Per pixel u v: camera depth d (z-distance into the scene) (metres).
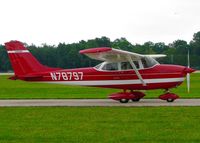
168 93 44.00
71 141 23.38
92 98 49.53
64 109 37.03
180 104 40.31
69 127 27.56
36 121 30.25
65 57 198.50
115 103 42.69
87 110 36.03
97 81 45.00
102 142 22.98
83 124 28.66
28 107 39.03
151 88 44.41
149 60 44.31
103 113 33.91
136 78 44.31
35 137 24.44
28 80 45.72
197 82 89.12
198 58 196.75
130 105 40.00
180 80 44.06
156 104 40.66
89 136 24.53
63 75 45.31
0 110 36.97
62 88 75.31
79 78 45.19
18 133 25.66
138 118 30.86
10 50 45.34
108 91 65.19
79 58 193.12
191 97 49.12
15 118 31.89
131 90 45.12
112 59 44.41
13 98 50.69
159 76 44.06
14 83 99.19
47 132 25.92
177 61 176.75
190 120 29.61
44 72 45.53
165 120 29.75
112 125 28.06
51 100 47.25
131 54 42.81
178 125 27.67
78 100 46.88
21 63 45.41
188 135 24.44
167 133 25.09
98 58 44.38
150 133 25.16
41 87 79.75
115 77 44.69
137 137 24.08
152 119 30.27
